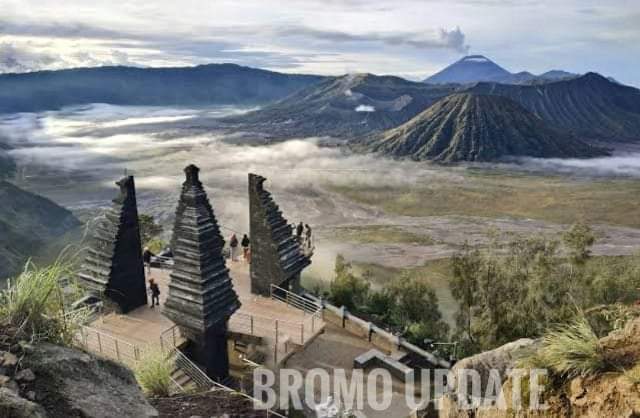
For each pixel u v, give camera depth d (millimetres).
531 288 26516
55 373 6309
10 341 6465
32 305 6898
